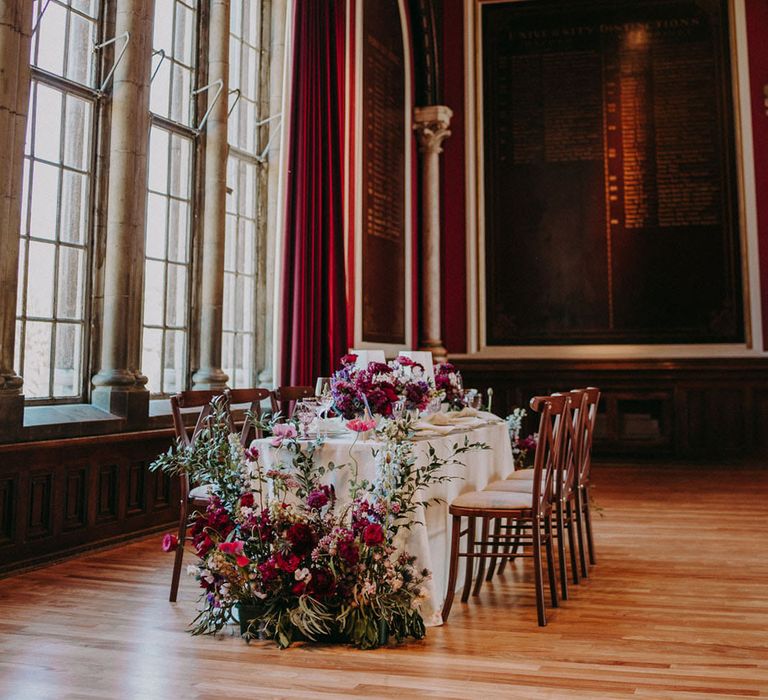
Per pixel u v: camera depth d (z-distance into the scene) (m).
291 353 6.33
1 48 4.09
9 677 2.62
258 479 3.28
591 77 9.70
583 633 3.12
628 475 7.99
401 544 3.23
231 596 3.06
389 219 8.74
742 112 9.25
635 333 9.40
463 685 2.54
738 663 2.76
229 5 6.12
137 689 2.51
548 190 9.70
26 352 4.64
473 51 9.92
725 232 9.26
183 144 5.94
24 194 4.62
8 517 4.11
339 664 2.75
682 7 9.53
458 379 4.45
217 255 5.98
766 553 4.60
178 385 5.89
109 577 4.04
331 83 7.02
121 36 5.05
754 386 9.00
